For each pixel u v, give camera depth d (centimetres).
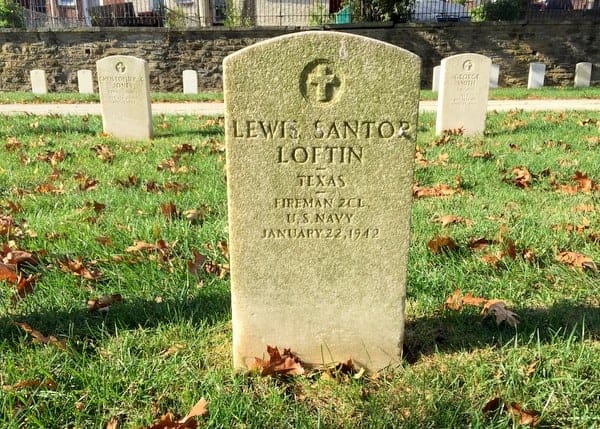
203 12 1081
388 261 145
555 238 202
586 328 160
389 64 135
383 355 151
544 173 285
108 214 224
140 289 176
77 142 384
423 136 419
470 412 136
